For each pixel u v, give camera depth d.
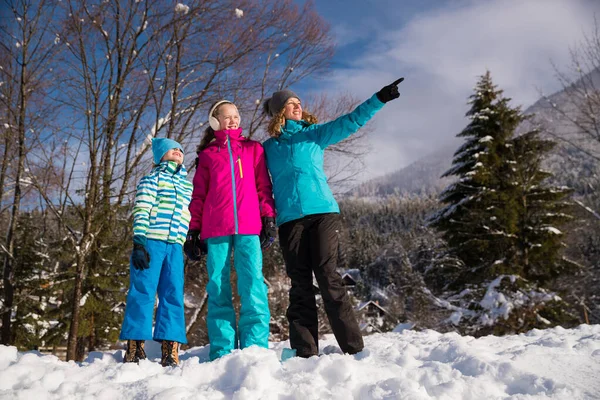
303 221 3.01
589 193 15.12
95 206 8.88
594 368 2.18
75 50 8.29
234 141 3.26
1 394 1.94
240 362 2.26
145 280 2.84
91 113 8.51
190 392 1.97
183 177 3.20
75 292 8.78
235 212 3.01
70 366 2.53
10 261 12.93
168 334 2.77
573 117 13.36
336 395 1.89
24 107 9.14
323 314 16.31
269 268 11.17
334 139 3.14
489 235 16.66
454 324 14.31
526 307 13.70
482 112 18.06
